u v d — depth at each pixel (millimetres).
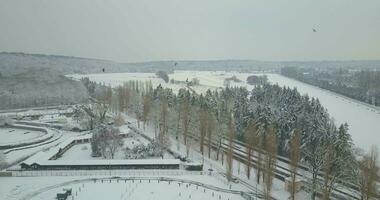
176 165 141625
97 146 156875
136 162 142000
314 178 109500
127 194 116438
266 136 134125
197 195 115688
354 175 106000
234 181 127438
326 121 172625
